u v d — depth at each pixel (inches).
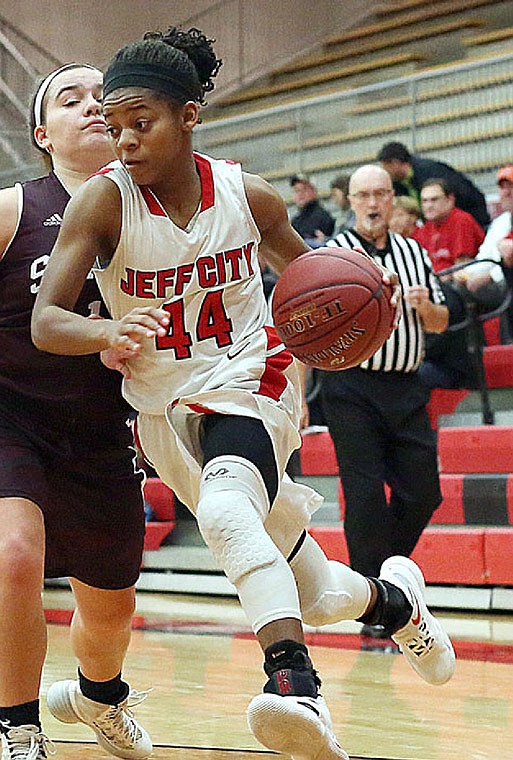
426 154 779.4
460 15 930.1
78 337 144.4
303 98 914.1
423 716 227.6
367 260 160.9
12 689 159.9
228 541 143.6
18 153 850.8
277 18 987.9
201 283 156.3
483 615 417.7
